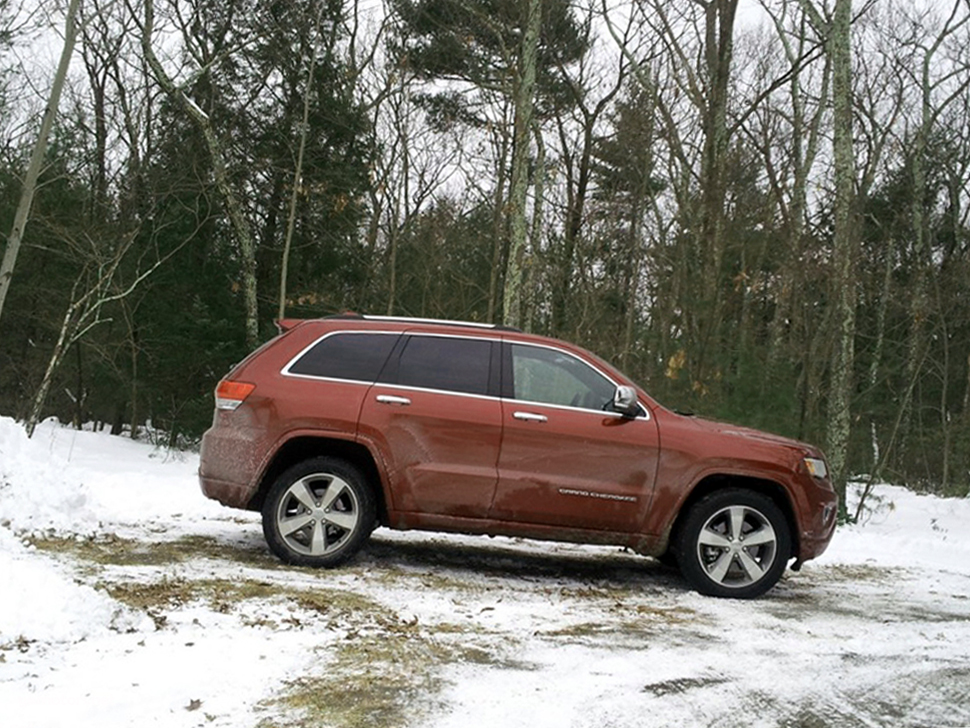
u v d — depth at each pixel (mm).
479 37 24500
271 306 23750
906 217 29359
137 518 8859
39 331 26781
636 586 7402
